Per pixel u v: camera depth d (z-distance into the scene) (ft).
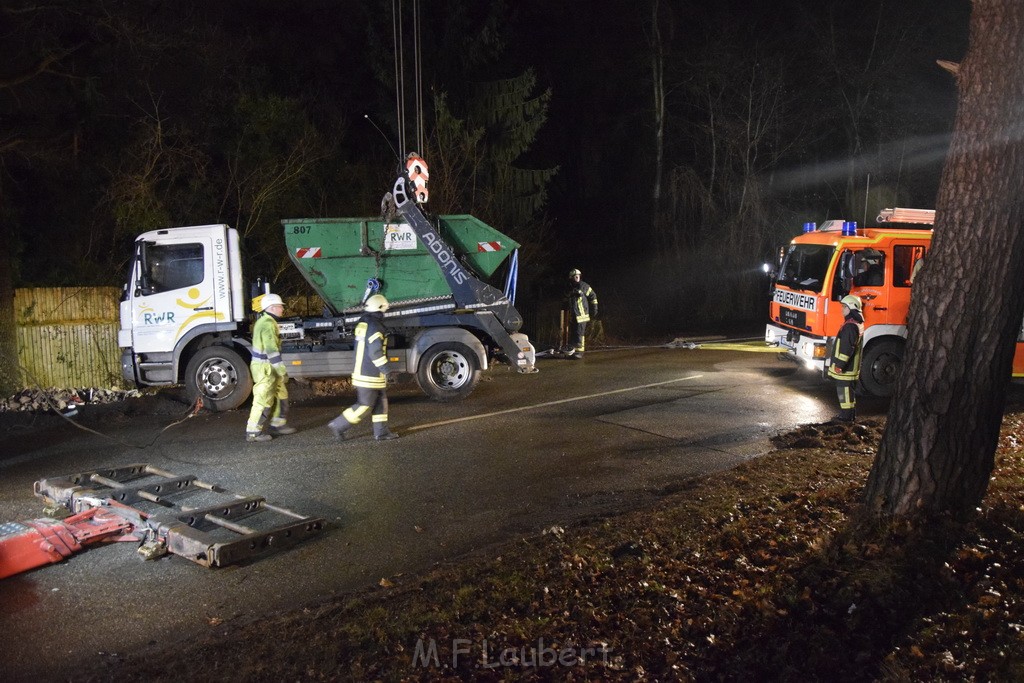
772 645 13.26
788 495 20.62
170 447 29.32
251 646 14.01
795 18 90.53
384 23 68.28
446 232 38.06
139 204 50.06
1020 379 39.81
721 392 39.52
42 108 51.01
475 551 18.85
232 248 35.99
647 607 14.83
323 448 28.94
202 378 35.70
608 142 100.48
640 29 91.30
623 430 31.37
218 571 18.08
